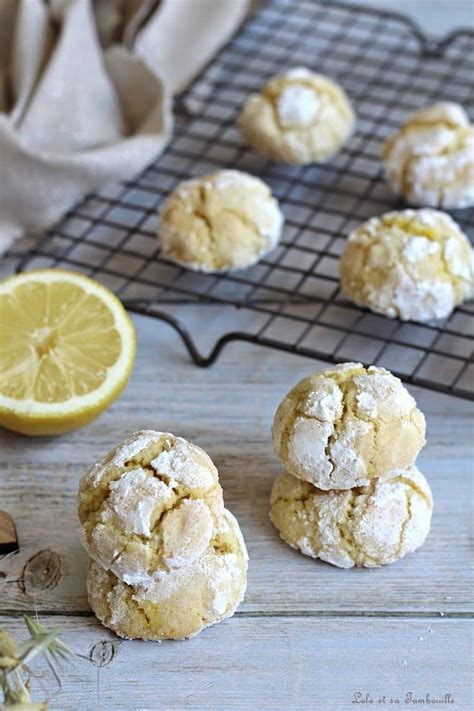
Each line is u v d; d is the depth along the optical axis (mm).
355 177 643
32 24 629
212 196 582
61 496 521
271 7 749
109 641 479
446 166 599
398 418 483
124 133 658
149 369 565
